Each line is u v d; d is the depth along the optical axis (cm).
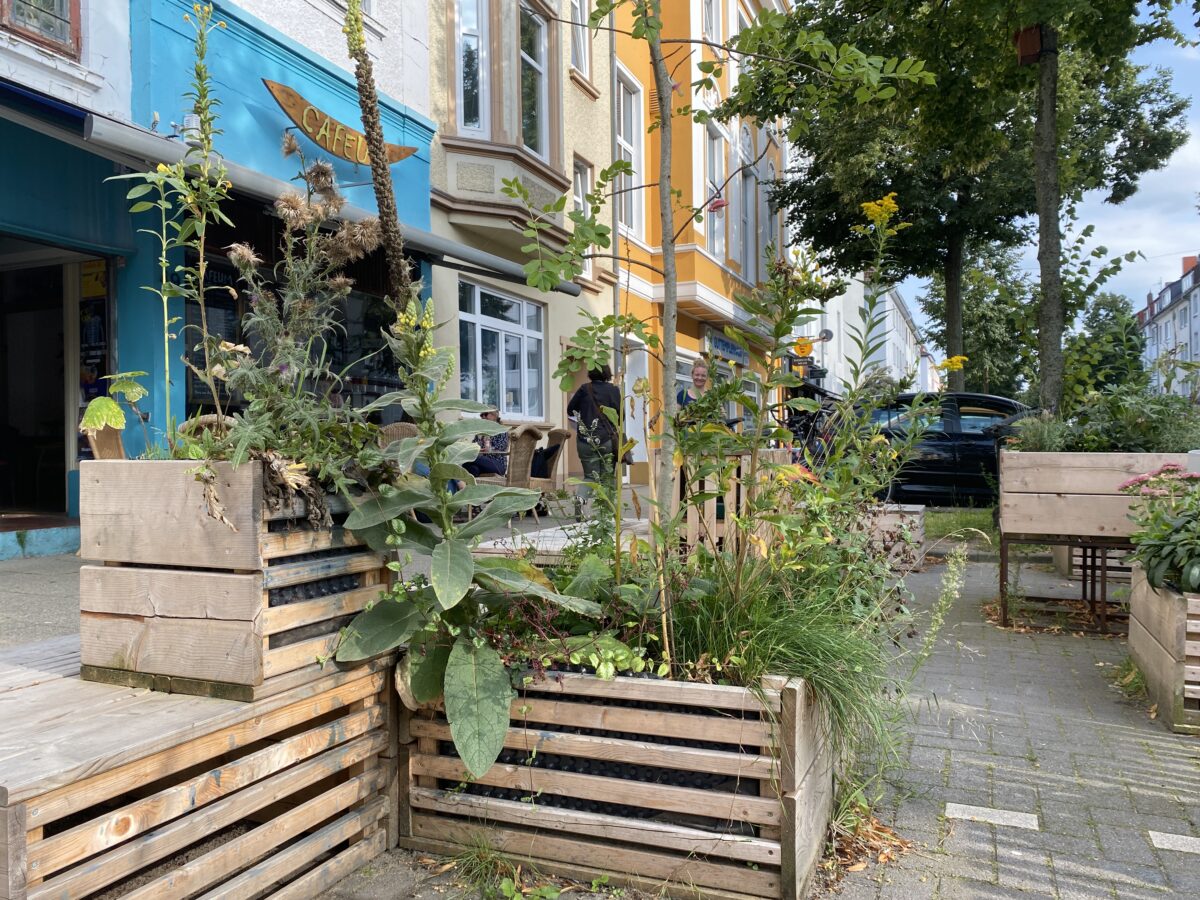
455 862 257
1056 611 639
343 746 249
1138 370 796
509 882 243
